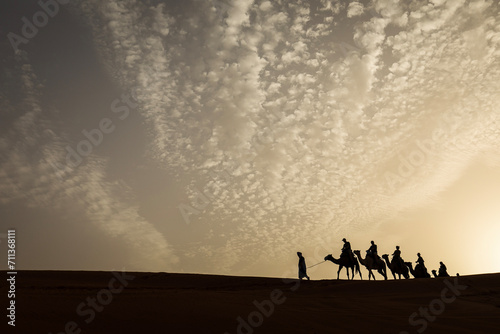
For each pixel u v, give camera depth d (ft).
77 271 81.97
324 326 29.27
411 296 52.44
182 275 84.28
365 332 28.43
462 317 36.52
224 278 80.84
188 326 25.93
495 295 55.06
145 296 34.55
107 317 26.22
